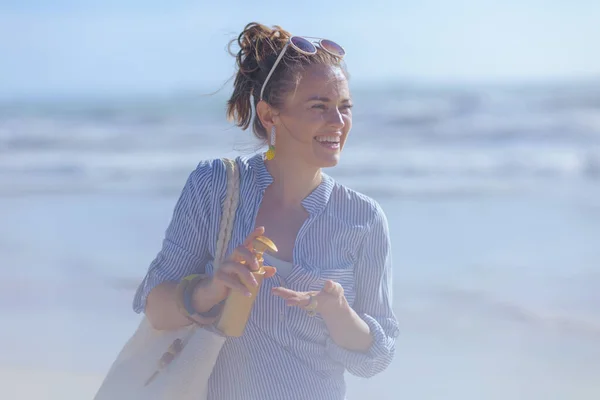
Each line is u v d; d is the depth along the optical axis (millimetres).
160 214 12258
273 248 2270
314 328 2494
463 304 7441
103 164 19984
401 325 6914
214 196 2533
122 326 6824
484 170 17406
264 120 2574
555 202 13164
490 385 5508
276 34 2588
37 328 6758
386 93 38875
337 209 2582
